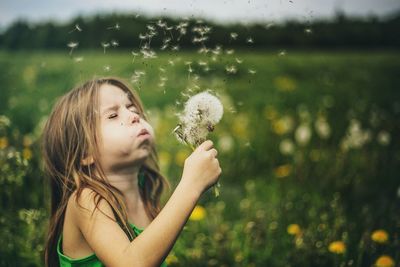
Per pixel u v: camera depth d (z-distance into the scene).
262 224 3.35
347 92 10.97
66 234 1.86
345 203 3.99
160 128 5.95
